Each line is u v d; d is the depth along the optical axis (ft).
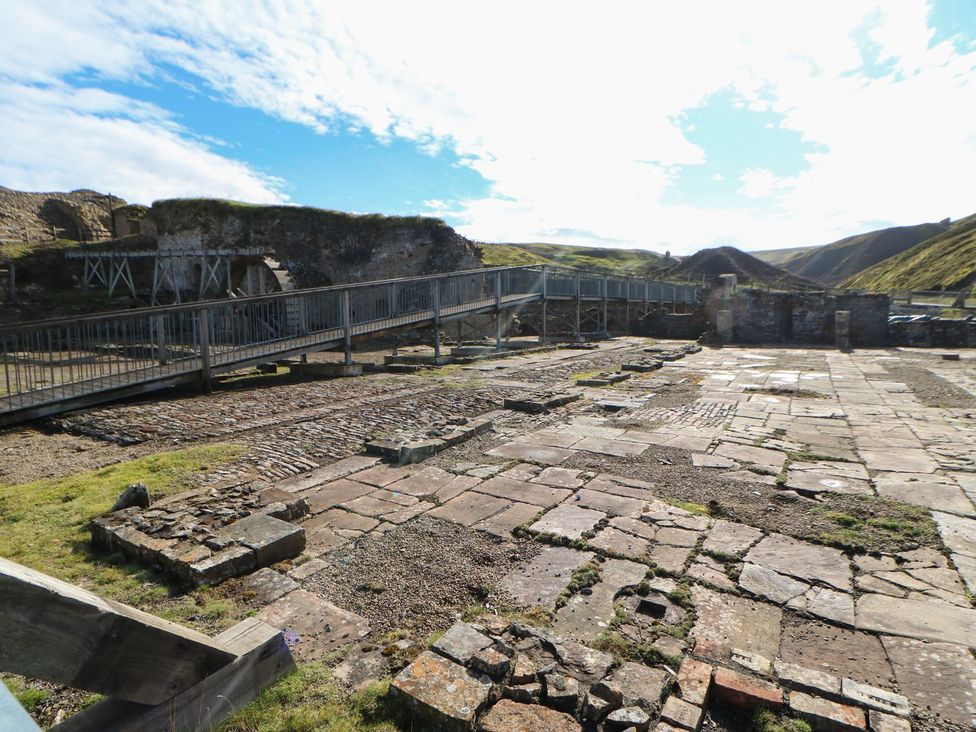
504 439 24.38
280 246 107.24
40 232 134.00
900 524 14.34
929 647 9.24
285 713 7.59
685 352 64.13
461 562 12.60
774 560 12.48
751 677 8.30
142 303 99.04
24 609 4.92
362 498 16.93
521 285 73.56
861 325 75.66
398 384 40.50
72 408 29.68
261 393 36.32
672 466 20.15
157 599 10.93
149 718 6.31
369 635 9.78
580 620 10.10
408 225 110.42
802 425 26.94
